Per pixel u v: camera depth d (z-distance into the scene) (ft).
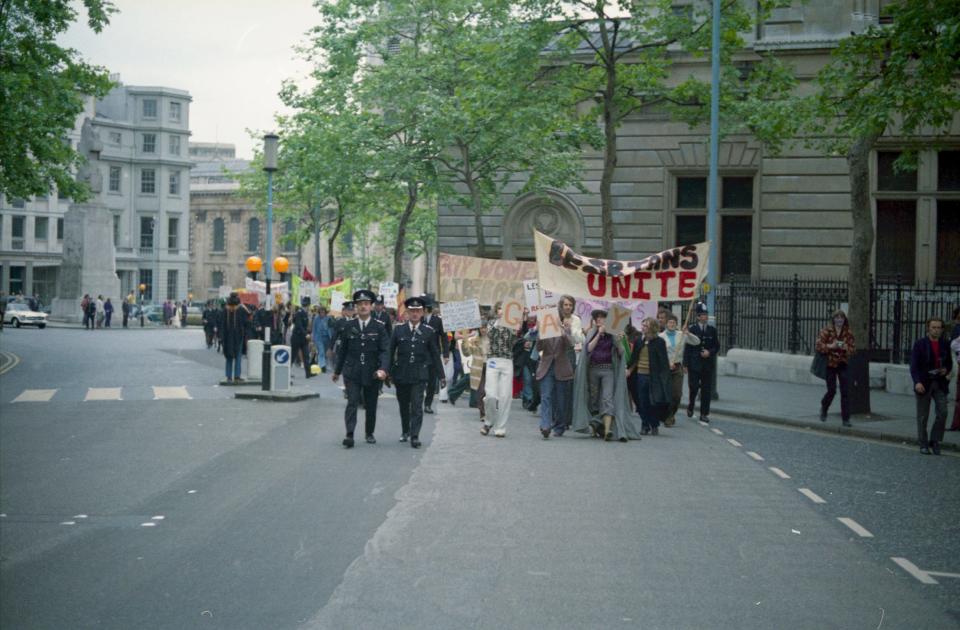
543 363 55.47
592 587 25.62
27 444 50.21
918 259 112.47
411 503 35.99
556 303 69.72
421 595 24.62
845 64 68.85
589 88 104.78
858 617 23.73
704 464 46.98
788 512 35.99
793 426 65.21
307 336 103.09
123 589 24.91
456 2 125.49
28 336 184.55
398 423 60.70
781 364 94.53
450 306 72.79
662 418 62.69
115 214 347.97
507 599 24.41
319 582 25.62
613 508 35.86
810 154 118.93
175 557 28.07
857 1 109.40
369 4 127.44
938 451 53.16
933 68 61.00
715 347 67.46
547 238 63.41
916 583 26.99
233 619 22.61
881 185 113.70
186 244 361.30
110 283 239.09
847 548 30.73
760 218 121.49
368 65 132.46
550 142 114.11
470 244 140.05
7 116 99.35
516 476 42.29
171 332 219.00
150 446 49.67
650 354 57.98
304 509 34.68
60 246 329.11
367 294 50.75
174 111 357.82
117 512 34.06
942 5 59.26
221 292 195.52
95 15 102.01
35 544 29.58
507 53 98.78
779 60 110.83
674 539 31.24
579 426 55.77
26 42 102.99
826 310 93.45
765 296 98.78
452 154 133.59
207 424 58.75
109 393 78.13
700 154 127.24
